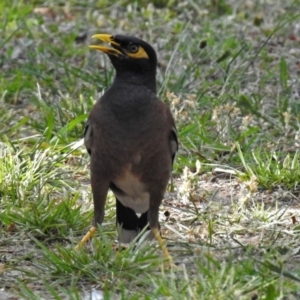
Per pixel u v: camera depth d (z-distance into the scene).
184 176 11.18
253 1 18.56
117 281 8.84
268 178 11.61
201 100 13.95
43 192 11.14
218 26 17.33
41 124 13.11
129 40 9.71
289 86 14.62
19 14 17.80
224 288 8.28
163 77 14.56
